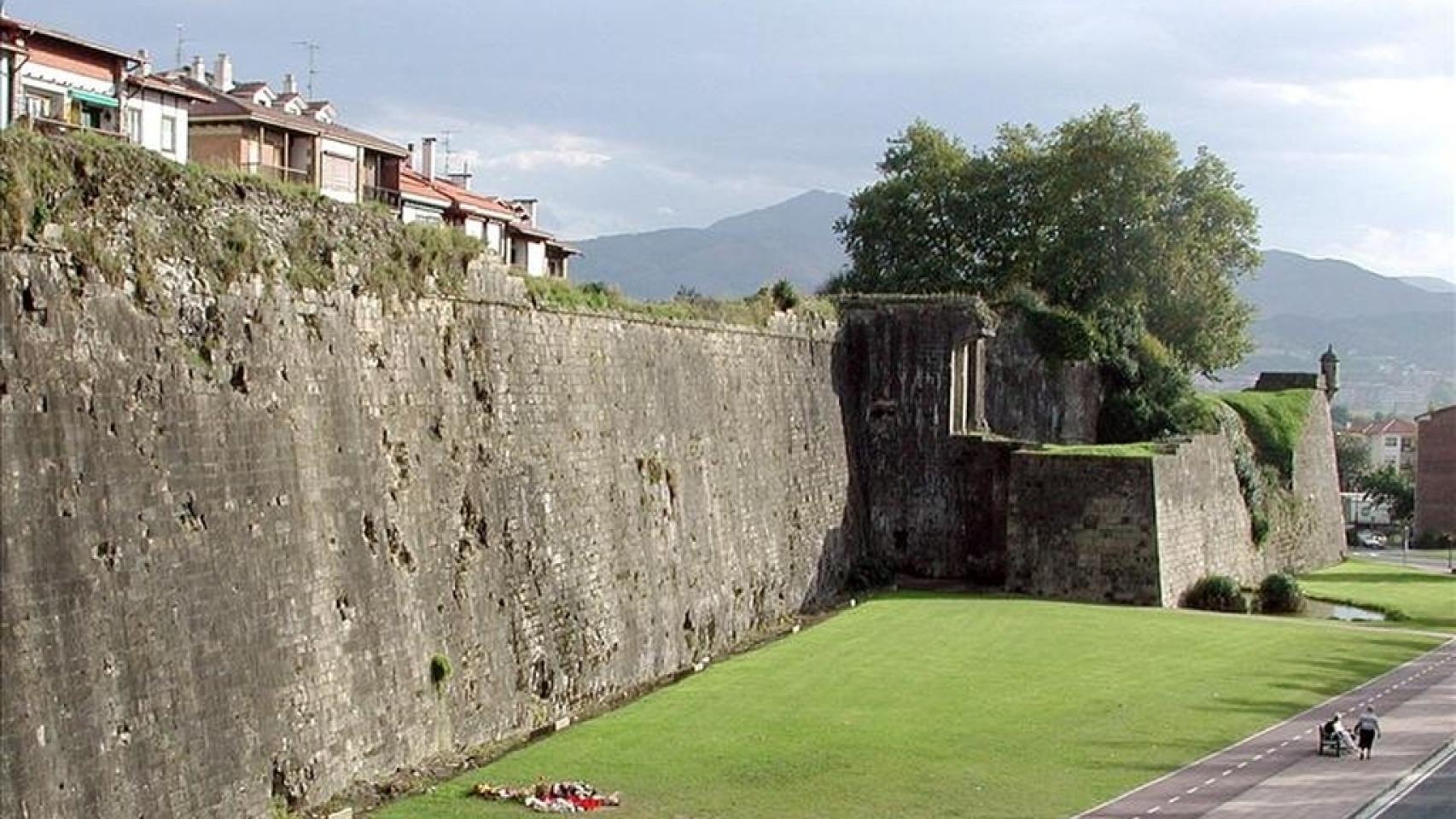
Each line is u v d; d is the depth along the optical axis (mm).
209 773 35406
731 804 41125
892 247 124938
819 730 50781
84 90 56625
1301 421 115750
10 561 30047
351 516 43281
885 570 92625
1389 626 81438
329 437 42625
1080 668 63594
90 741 31594
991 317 96438
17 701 29719
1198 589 90750
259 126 68312
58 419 31953
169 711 34250
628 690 60062
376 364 45562
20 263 31516
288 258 41688
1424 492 168125
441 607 47406
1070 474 87562
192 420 36500
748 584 75375
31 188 32062
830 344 92188
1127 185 117312
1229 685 60688
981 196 121562
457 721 47688
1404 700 58812
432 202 86250
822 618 79562
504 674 50781
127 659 33062
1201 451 95125
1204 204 120938
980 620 76375
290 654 39344
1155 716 54500
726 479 74062
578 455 58125
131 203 35625
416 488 46969
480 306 52250
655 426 66125
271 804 37812
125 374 34375
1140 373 105688
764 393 80875
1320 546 117688
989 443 93562
